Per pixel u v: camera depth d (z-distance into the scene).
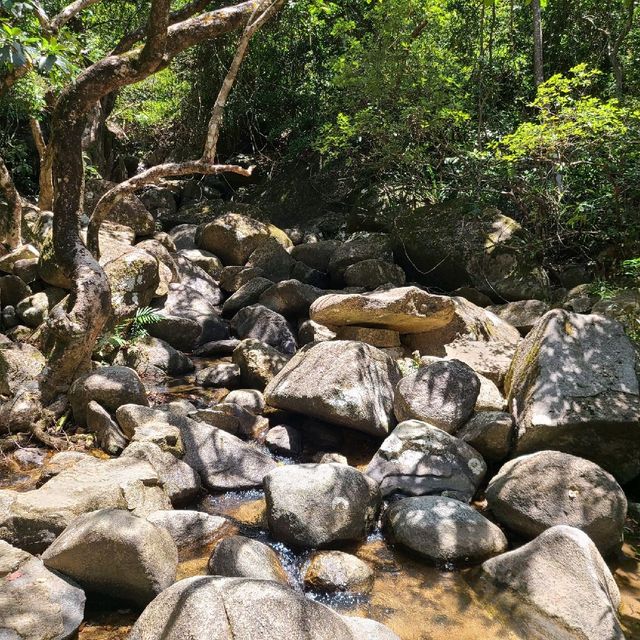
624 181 7.14
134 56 4.64
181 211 11.14
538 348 4.56
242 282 8.14
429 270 8.20
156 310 6.91
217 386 5.68
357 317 5.91
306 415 4.92
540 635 2.78
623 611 2.95
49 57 4.16
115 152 12.86
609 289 6.73
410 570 3.26
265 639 2.17
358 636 2.47
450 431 4.47
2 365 5.02
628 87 9.38
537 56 9.02
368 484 3.69
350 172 10.84
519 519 3.54
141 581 2.81
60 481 3.50
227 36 11.54
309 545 3.37
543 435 4.10
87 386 4.61
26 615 2.53
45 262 6.17
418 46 8.41
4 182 6.79
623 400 4.11
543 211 7.89
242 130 12.95
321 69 11.86
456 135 9.08
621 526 3.40
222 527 3.52
